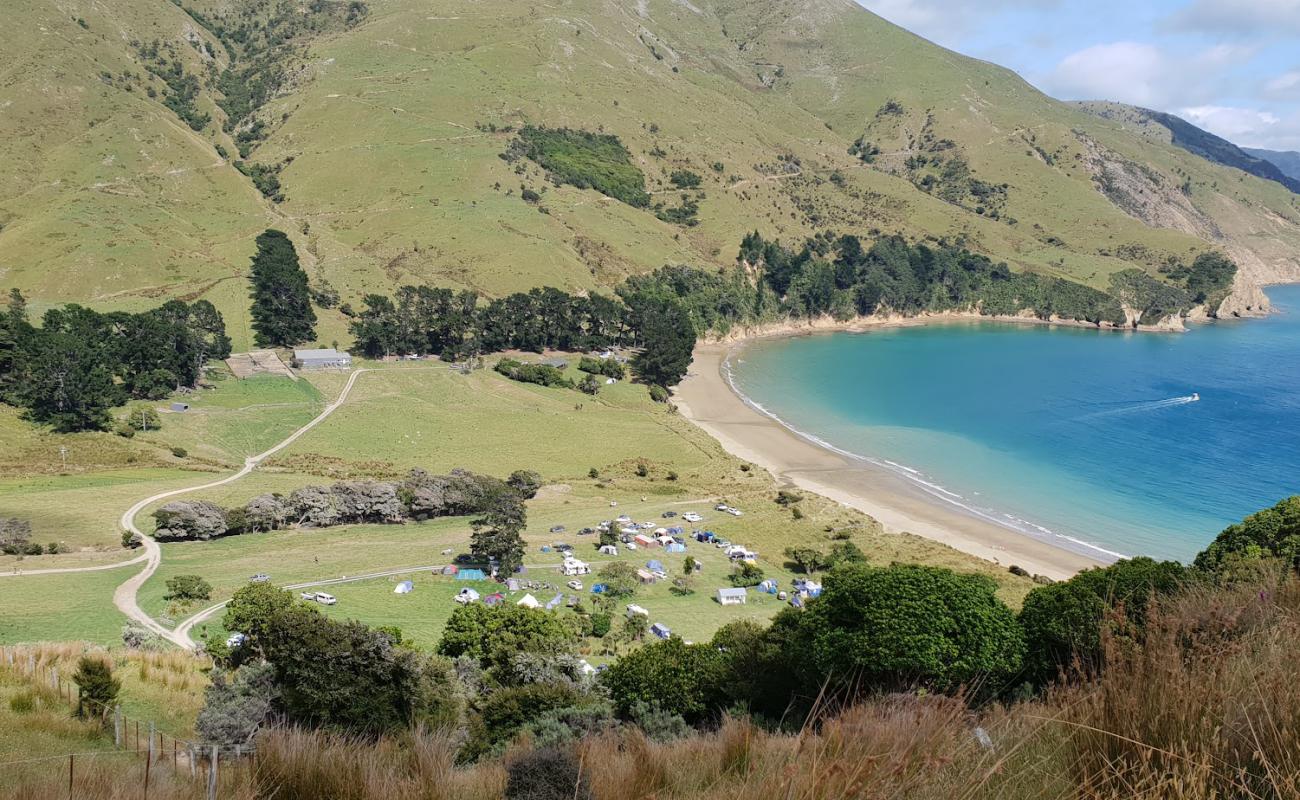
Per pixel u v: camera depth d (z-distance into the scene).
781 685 21.30
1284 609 6.04
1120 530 70.81
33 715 14.69
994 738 4.63
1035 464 89.88
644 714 20.31
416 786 6.45
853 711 5.54
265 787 6.48
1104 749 4.16
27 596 46.47
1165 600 6.54
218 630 42.00
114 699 15.98
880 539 68.25
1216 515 73.44
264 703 19.33
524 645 33.25
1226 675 4.33
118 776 7.16
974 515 75.44
